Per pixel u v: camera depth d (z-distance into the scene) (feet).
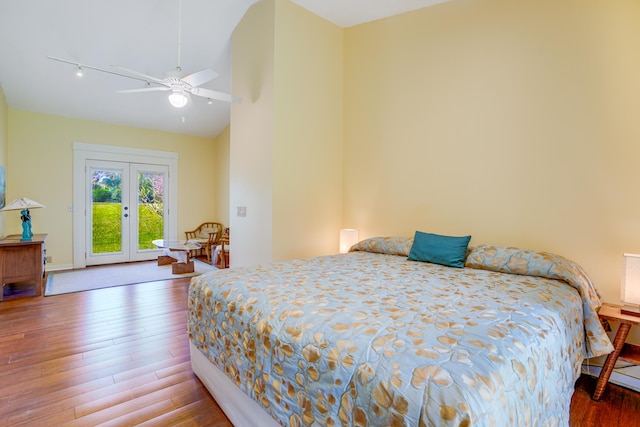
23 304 11.50
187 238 21.66
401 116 10.73
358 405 3.14
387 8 10.48
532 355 3.58
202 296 6.30
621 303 6.73
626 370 6.64
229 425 5.39
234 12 11.98
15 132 15.94
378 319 4.17
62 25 11.53
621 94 6.75
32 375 6.85
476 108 8.95
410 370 3.02
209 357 6.02
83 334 8.98
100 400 6.02
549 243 7.73
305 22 11.29
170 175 21.03
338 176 12.55
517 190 8.22
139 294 12.87
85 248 18.07
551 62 7.65
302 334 4.01
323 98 11.96
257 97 11.36
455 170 9.41
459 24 9.27
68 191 17.46
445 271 7.37
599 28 7.00
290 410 4.02
